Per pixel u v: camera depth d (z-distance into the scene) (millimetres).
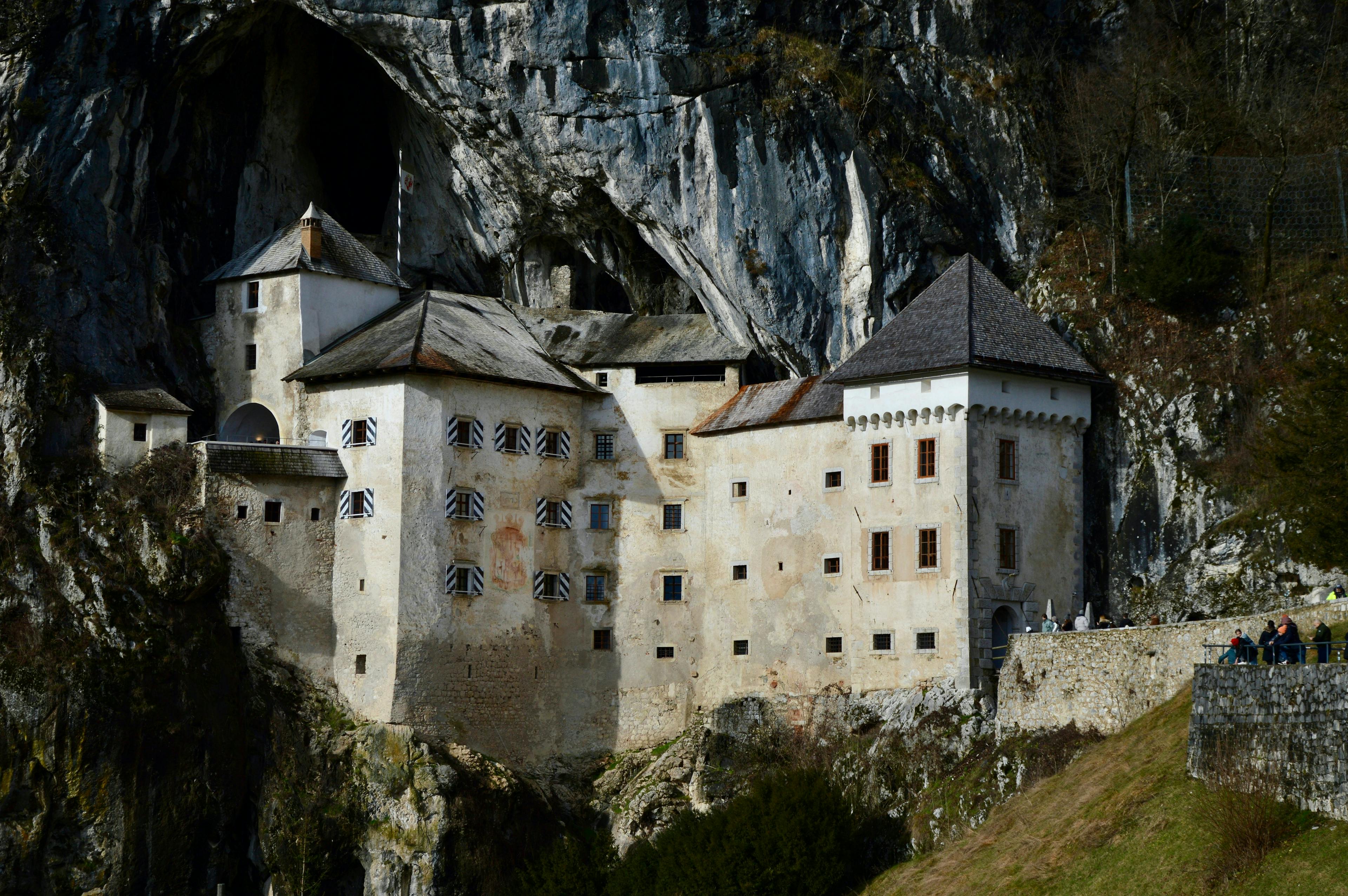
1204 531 70312
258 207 90000
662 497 80000
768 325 79188
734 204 79500
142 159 83312
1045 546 71438
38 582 74438
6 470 76562
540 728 78500
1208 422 71500
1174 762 54781
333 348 81438
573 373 82688
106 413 77125
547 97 82062
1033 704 64188
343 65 91938
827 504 74000
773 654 75000
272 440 82438
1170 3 85062
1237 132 80250
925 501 70625
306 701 75500
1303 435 60062
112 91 82250
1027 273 78500
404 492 75750
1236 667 51875
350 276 83062
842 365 74125
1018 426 71438
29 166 80500
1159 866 50812
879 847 65312
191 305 85438
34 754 72062
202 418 82562
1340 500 57875
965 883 57844
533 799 75625
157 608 74000
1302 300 71812
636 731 78500
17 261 78875
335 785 74250
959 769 65438
